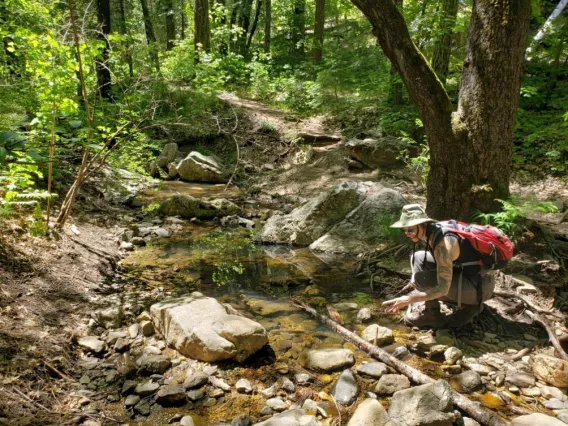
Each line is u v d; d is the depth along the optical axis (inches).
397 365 123.0
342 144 394.6
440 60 379.6
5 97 193.8
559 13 441.7
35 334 123.9
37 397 103.2
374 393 113.6
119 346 127.6
